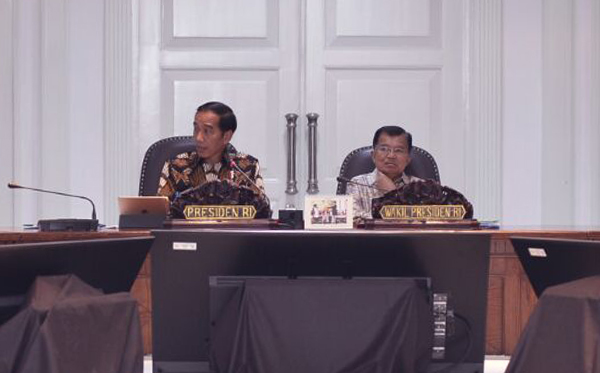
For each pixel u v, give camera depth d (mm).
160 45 8930
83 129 8836
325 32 8945
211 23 8961
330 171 8898
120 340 2832
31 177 8727
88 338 2738
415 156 6688
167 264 3145
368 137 8914
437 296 3164
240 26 8961
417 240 3127
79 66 8852
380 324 3039
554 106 8867
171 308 3164
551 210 8875
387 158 6250
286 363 3025
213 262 3135
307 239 3115
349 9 8953
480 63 8898
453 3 8953
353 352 3031
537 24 8906
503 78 8906
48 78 8766
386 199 4562
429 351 3105
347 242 3121
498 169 8875
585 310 2820
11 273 2721
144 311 4457
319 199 4340
